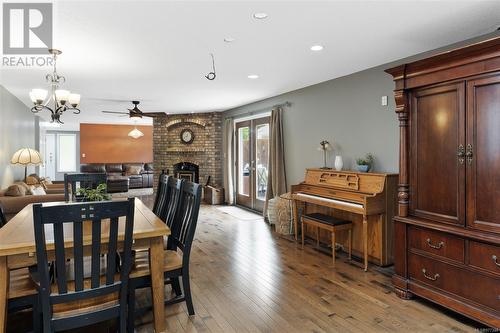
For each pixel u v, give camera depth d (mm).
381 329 2352
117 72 4180
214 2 2271
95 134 11719
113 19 2539
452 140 2514
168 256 2668
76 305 1860
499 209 2227
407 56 3590
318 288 3076
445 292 2537
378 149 4031
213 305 2732
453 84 2490
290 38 2998
